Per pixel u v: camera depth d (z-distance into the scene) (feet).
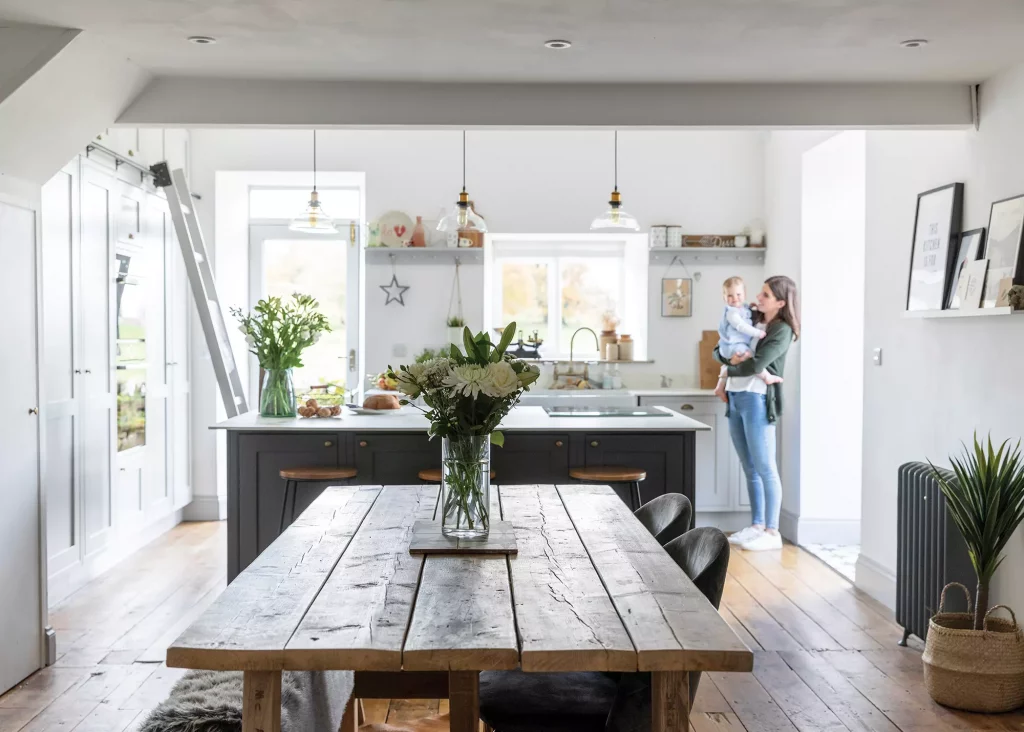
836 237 20.22
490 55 12.34
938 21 10.84
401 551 8.26
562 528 9.28
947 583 12.62
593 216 22.71
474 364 8.33
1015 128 12.39
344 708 8.56
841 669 12.91
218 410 22.33
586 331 24.23
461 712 6.62
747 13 10.59
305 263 23.35
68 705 11.50
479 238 22.45
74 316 16.02
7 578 11.93
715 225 22.76
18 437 12.19
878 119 13.61
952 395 13.64
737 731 10.91
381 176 22.54
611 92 13.80
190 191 22.20
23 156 12.07
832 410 20.33
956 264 13.51
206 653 5.70
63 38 11.19
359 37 11.55
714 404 21.71
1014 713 11.40
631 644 5.77
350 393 23.20
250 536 15.38
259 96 13.62
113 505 17.80
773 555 19.40
